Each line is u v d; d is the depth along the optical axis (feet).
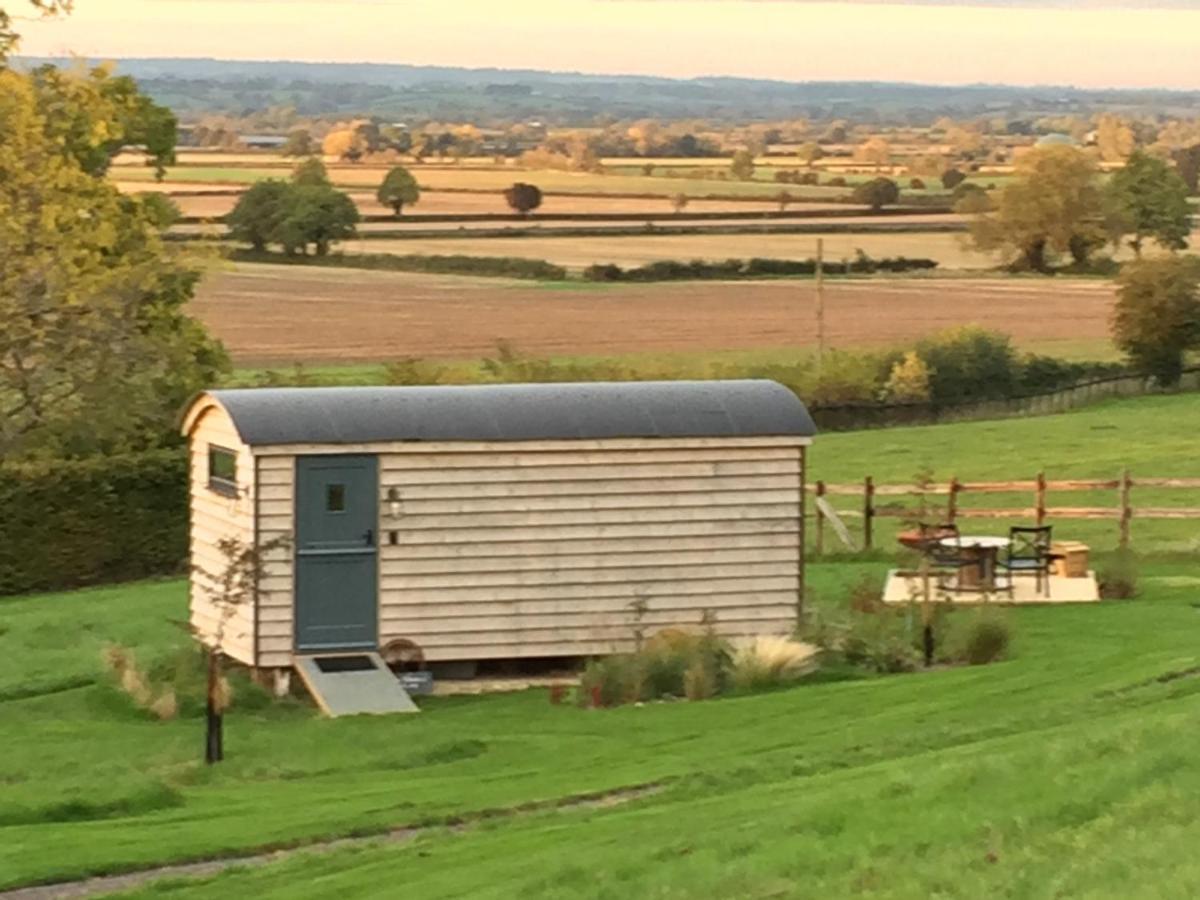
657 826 55.06
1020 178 483.10
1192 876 41.06
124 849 61.11
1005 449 227.20
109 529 143.43
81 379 139.64
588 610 101.91
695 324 349.00
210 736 80.79
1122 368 285.02
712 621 102.99
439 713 92.48
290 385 233.35
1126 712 68.08
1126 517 131.13
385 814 64.90
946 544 113.39
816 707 83.92
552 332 331.98
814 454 223.10
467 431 99.81
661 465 102.42
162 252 161.58
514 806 65.10
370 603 99.30
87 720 93.35
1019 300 402.52
